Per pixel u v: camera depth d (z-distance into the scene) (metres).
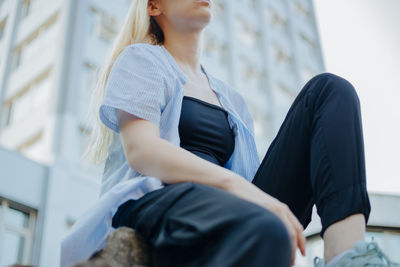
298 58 19.42
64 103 11.46
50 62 12.34
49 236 8.71
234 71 16.59
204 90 1.21
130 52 1.10
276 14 19.86
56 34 12.74
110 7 13.55
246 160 1.17
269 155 1.05
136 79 1.04
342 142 0.90
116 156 1.11
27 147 11.66
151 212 0.80
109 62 1.27
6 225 8.28
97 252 0.92
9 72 13.31
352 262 0.75
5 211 8.34
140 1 1.31
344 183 0.85
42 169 9.16
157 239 0.76
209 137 1.11
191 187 0.79
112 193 0.91
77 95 11.77
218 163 1.10
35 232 8.58
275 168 1.01
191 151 1.08
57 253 8.71
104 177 1.12
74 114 11.43
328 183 0.87
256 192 0.78
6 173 8.51
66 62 12.08
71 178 9.59
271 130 16.69
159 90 1.04
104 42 13.05
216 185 0.81
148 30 1.35
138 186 0.92
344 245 0.80
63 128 11.09
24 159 8.91
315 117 0.97
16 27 13.91
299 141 1.00
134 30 1.32
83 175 9.86
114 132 1.13
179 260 0.73
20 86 12.79
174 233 0.73
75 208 9.37
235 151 1.15
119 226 0.93
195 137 1.10
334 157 0.88
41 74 12.43
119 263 0.80
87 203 9.62
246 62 17.38
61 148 10.72
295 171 1.00
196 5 1.27
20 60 13.40
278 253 0.64
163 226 0.76
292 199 1.02
